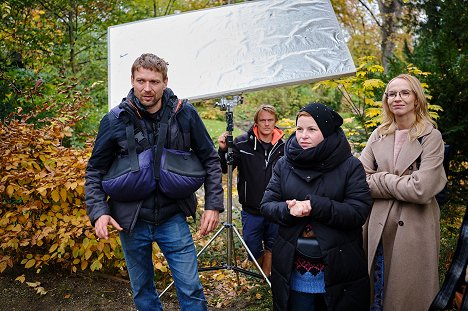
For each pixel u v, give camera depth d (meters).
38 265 3.48
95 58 7.97
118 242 3.54
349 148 2.41
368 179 2.69
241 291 3.78
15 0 6.40
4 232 3.57
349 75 3.49
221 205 2.60
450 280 2.11
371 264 2.66
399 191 2.53
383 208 2.66
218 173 2.65
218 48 3.68
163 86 2.44
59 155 3.74
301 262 2.34
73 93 5.67
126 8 8.48
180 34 3.80
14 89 5.16
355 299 2.32
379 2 13.65
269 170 3.67
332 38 3.66
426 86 4.39
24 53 6.71
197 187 2.49
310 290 2.32
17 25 6.48
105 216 2.44
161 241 2.54
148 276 2.64
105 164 2.53
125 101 2.46
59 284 3.60
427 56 5.31
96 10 7.87
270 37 3.71
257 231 3.76
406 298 2.57
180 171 2.43
